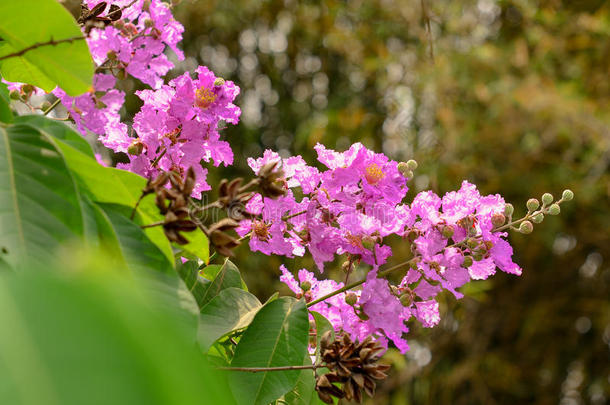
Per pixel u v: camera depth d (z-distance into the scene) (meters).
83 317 0.19
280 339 0.97
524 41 4.16
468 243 1.03
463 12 4.12
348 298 1.05
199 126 1.05
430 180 3.54
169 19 1.05
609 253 4.53
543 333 4.69
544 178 4.00
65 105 0.99
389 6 4.11
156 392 0.19
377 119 4.07
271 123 4.45
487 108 4.00
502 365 4.42
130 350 0.19
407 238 1.05
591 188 3.85
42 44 0.81
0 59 0.84
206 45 4.27
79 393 0.18
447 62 3.88
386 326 1.04
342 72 4.56
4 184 0.69
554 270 4.58
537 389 4.66
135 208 0.84
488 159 4.00
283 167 1.06
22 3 0.78
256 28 4.39
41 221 0.68
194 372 0.20
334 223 1.06
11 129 0.72
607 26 4.08
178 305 0.74
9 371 0.18
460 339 4.20
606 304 4.48
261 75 4.46
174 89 1.08
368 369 0.89
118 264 0.74
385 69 4.09
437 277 1.03
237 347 0.96
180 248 0.96
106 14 1.04
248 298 1.01
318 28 4.28
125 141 1.06
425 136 3.87
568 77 4.40
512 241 4.09
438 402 4.12
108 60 1.02
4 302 0.19
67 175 0.70
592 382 4.59
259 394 0.94
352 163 1.04
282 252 1.06
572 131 3.92
